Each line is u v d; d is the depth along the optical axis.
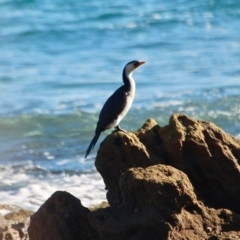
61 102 32.91
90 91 35.56
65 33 54.81
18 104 32.81
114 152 14.59
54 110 30.98
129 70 17.67
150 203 12.95
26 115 29.64
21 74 40.69
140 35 53.31
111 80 37.91
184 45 48.00
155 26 56.53
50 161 23.16
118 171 14.66
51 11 64.44
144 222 12.73
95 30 55.69
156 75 37.97
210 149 14.41
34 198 19.09
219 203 14.40
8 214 17.45
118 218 13.11
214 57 42.50
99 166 14.85
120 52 46.81
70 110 30.72
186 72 38.41
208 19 58.62
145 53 45.78
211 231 13.05
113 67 41.53
